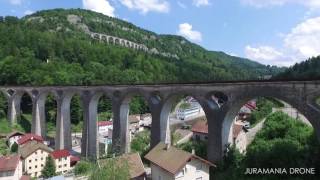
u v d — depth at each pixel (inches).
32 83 4008.4
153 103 1801.2
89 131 2191.2
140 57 6574.8
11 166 1785.2
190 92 1617.9
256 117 3090.6
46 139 2933.1
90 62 5492.1
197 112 4581.7
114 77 4955.7
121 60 6136.8
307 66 4953.3
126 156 1477.6
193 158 1282.0
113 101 2032.5
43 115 2842.0
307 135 1895.9
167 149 1409.9
